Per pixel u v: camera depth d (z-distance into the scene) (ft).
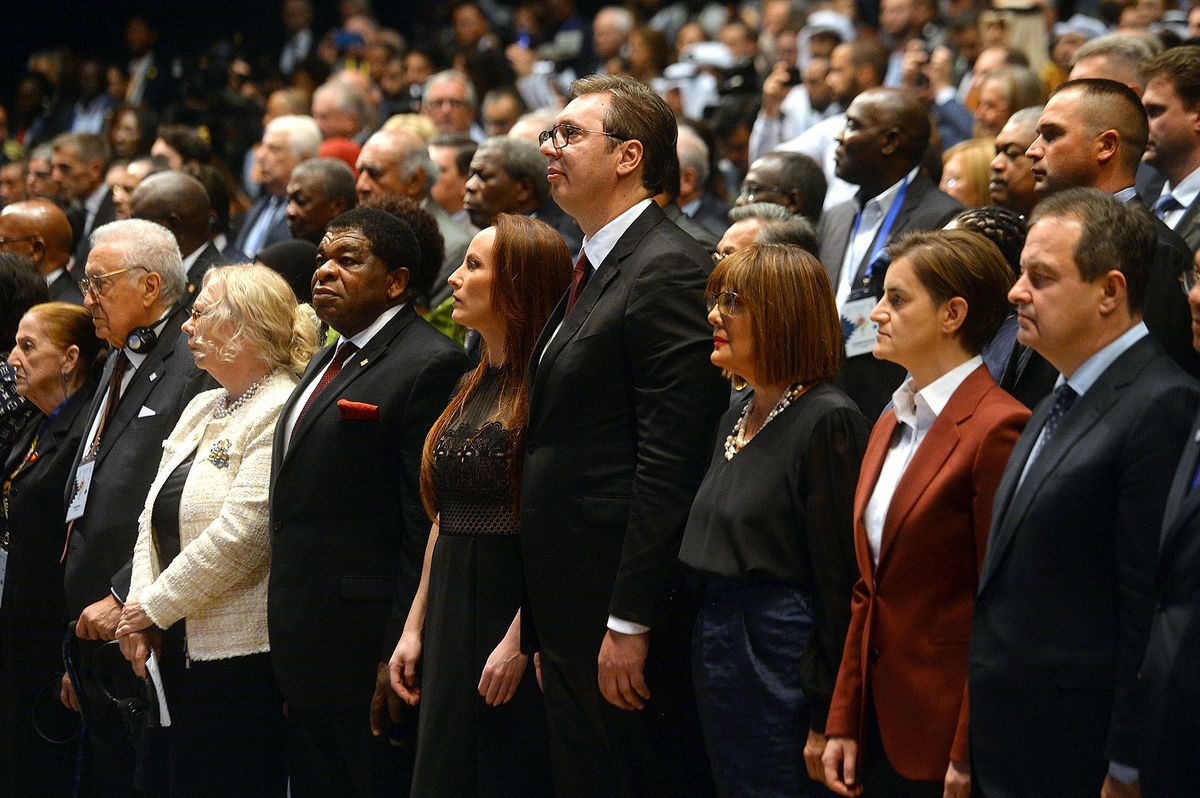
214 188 54.44
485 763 32.01
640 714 29.63
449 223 50.62
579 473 29.84
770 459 27.50
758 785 26.96
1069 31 68.28
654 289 29.48
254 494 35.50
